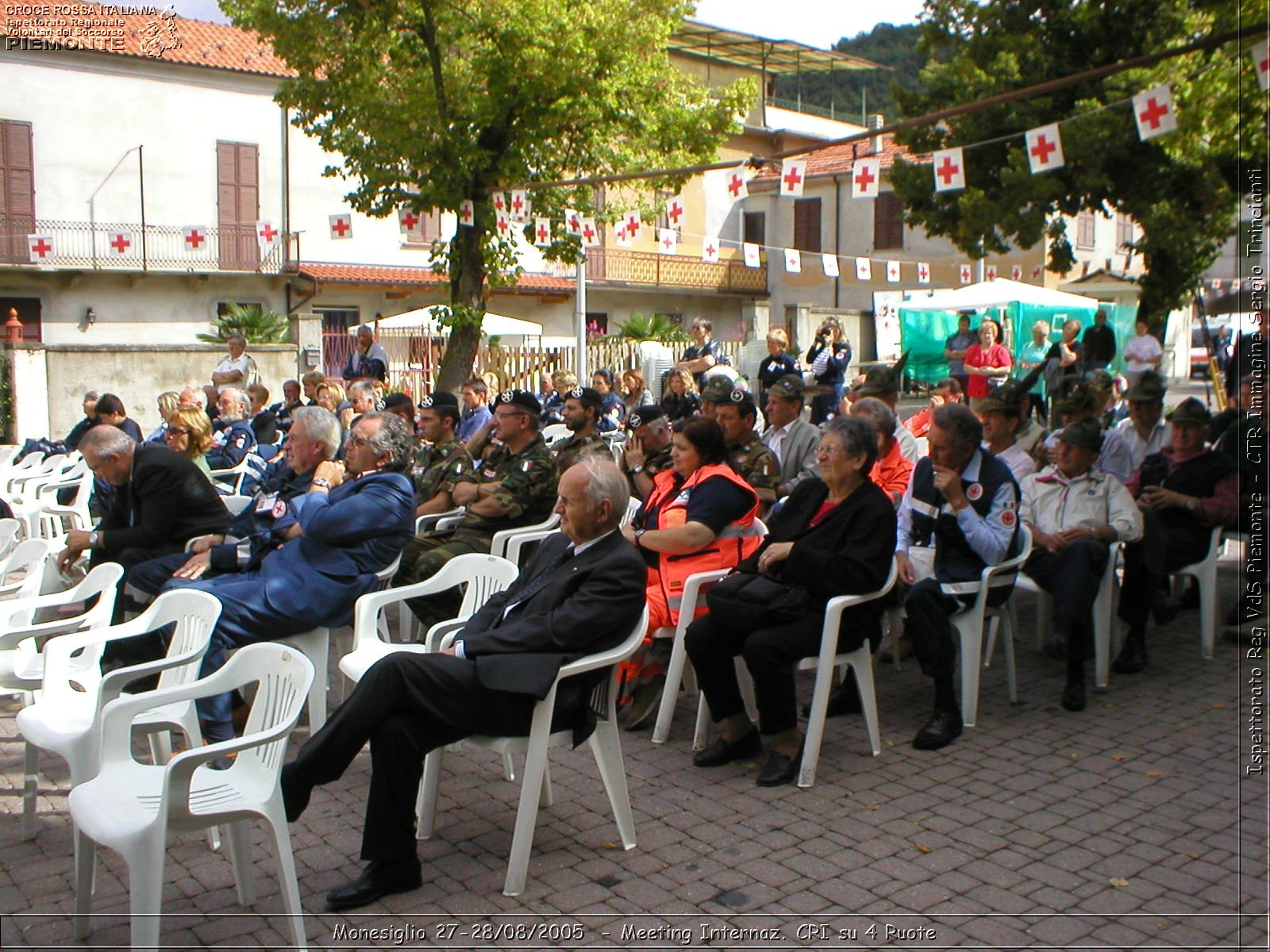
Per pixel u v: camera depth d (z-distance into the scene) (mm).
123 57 23516
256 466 9852
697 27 27453
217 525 6008
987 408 6379
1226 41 6223
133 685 5129
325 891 3828
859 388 7105
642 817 4391
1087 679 5977
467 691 3762
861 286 29969
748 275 32219
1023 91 7082
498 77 12656
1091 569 5453
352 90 12945
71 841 4238
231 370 14266
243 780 3600
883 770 4801
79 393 17203
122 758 3627
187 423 7078
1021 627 7121
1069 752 4949
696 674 4914
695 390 10617
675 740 5254
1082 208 18938
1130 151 17438
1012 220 18234
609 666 4043
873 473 6332
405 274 26656
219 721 4754
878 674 6188
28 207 22844
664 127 13828
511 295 28250
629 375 12469
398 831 3750
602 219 13898
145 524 5852
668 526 5434
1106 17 17516
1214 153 15688
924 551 5746
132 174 23859
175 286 24672
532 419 6625
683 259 31203
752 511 5484
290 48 12828
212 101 24688
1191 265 17625
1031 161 7477
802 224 31000
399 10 12594
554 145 13477
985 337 15273
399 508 5270
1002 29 18812
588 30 12938
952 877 3854
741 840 4168
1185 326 21859
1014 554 5477
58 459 10578
